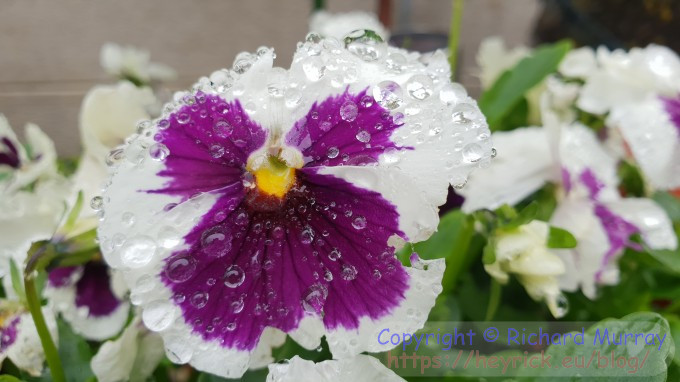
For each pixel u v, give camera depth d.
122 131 0.21
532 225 0.18
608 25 0.52
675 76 0.22
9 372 0.18
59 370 0.17
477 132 0.14
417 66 0.15
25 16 0.37
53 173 0.24
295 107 0.14
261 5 0.40
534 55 0.23
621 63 0.23
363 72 0.14
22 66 0.36
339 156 0.15
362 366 0.14
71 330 0.19
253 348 0.14
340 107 0.14
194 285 0.14
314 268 0.15
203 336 0.14
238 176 0.15
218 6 0.40
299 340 0.15
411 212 0.14
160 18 0.39
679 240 0.24
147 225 0.14
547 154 0.21
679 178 0.22
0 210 0.21
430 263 0.15
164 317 0.14
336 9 0.41
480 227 0.19
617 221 0.21
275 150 0.15
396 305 0.15
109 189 0.14
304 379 0.14
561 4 0.52
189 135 0.14
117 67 0.30
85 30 0.38
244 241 0.15
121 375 0.17
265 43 0.39
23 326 0.18
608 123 0.23
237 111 0.14
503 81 0.23
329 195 0.15
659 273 0.22
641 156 0.22
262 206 0.15
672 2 0.52
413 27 0.40
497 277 0.18
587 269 0.20
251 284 0.15
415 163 0.14
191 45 0.39
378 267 0.15
